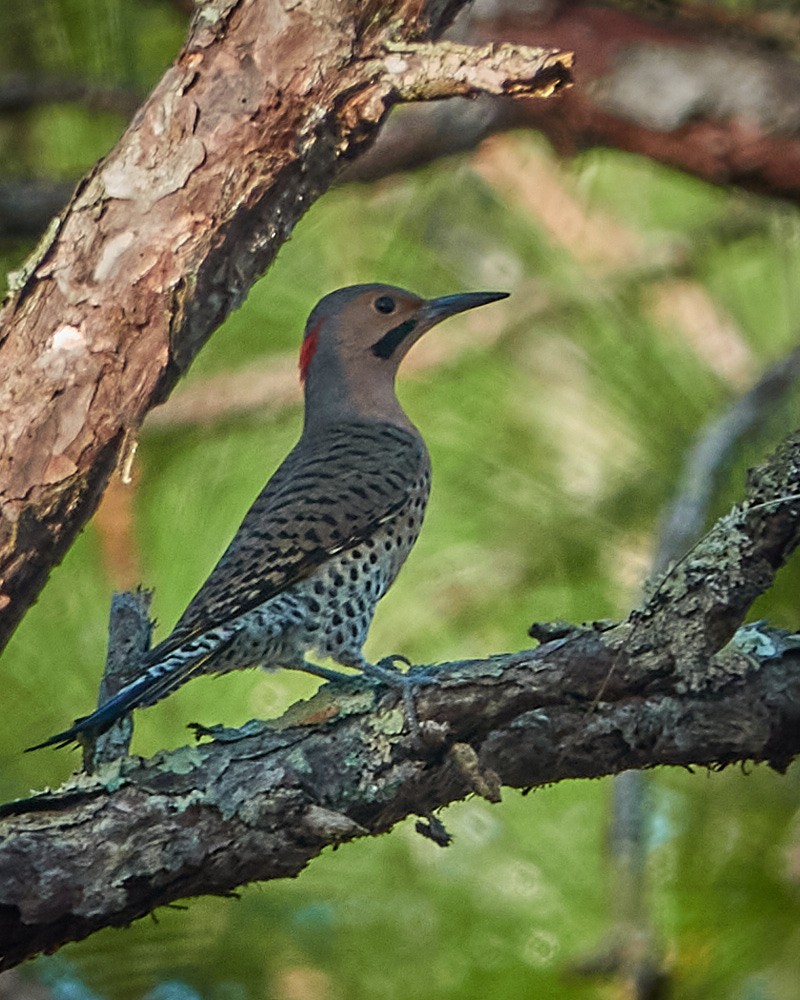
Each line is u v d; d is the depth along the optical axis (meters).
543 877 10.08
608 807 9.61
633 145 12.82
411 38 8.17
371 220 12.98
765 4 13.30
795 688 8.05
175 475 11.69
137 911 7.57
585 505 11.46
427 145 12.72
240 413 12.23
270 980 10.24
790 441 7.89
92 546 10.97
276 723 7.93
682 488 10.77
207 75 8.12
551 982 9.73
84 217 8.17
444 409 12.01
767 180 12.66
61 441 8.20
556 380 11.95
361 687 8.02
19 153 13.09
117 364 8.17
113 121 12.78
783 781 9.84
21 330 8.20
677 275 12.71
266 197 8.20
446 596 11.39
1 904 7.33
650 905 9.46
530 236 12.84
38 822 7.51
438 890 10.15
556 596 11.27
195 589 11.02
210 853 7.57
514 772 8.02
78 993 10.63
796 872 9.64
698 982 9.48
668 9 12.73
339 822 7.58
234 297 8.34
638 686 7.94
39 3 12.51
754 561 7.81
